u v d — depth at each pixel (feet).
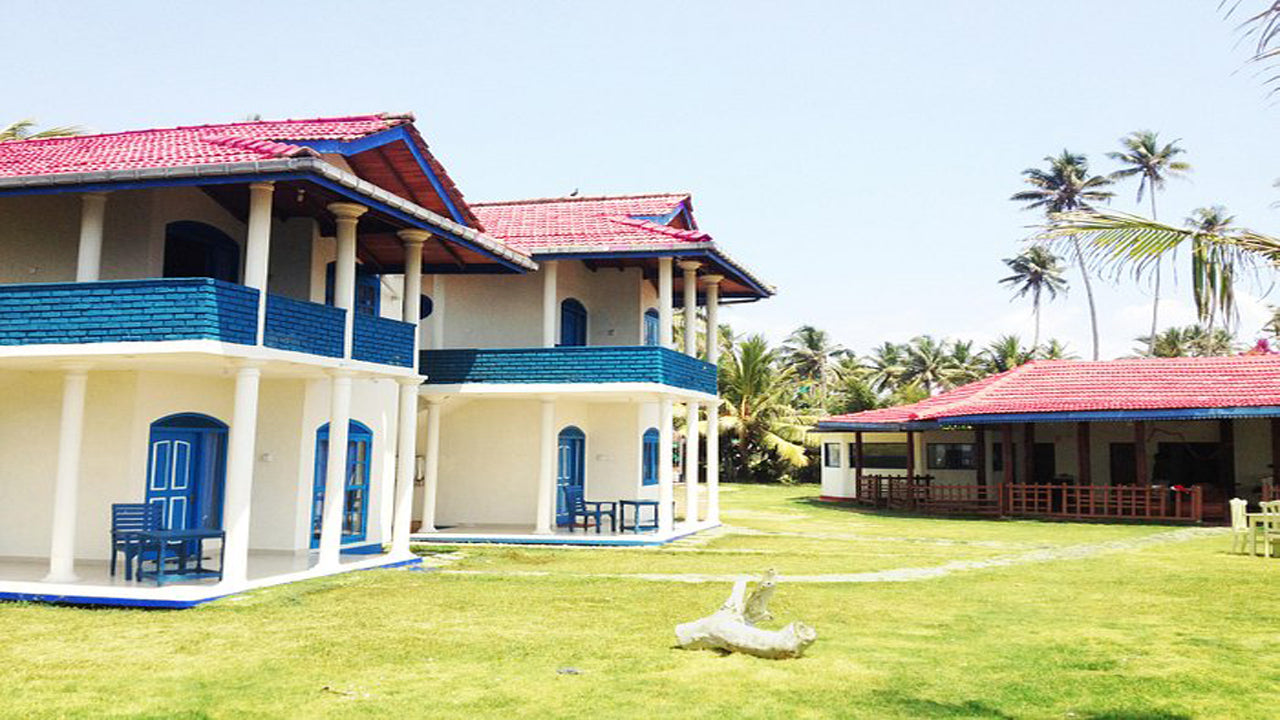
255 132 45.70
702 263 65.05
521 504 68.08
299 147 36.14
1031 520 83.51
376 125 44.14
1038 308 234.38
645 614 33.22
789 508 100.37
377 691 22.48
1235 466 95.09
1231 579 43.11
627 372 59.26
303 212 47.60
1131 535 68.08
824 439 117.60
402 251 54.13
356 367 41.93
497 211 74.95
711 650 27.12
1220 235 23.79
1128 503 84.89
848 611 34.40
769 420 161.48
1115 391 86.99
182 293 34.17
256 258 36.11
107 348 34.55
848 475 112.27
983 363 240.73
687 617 32.65
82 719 20.07
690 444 69.26
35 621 30.99
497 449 68.69
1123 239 24.76
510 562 49.52
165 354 34.32
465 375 60.95
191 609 33.09
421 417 68.74
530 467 68.18
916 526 77.05
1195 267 23.86
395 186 49.47
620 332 72.33
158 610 33.04
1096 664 25.75
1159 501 83.25
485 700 21.77
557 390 59.72
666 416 61.16
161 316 34.27
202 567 42.11
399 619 31.83
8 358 35.88
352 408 52.65
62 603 34.35
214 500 47.26
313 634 29.14
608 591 38.75
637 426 72.23
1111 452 100.42
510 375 60.49
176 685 22.93
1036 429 103.81
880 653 27.04
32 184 35.60
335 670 24.56
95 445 42.63
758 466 158.71
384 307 58.59
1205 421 96.17
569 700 21.80
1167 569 47.21
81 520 42.39
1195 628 31.17
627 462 72.08
